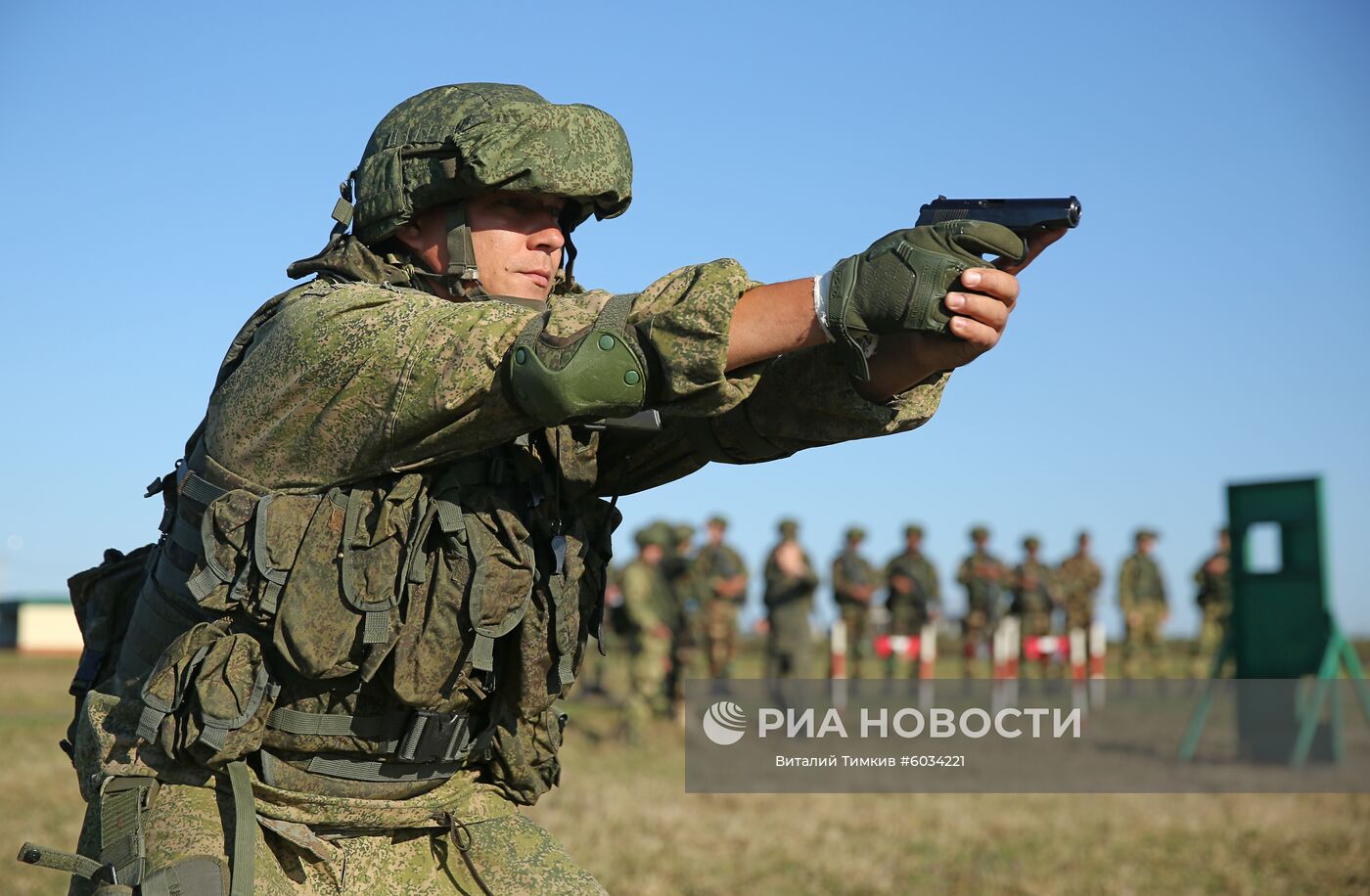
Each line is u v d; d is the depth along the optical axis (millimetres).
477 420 1801
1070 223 1730
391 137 2061
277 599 1877
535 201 2074
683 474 2254
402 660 1899
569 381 1703
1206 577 17719
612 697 16750
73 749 2137
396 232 2105
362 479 1898
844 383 1957
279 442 1886
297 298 1930
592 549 2205
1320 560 9562
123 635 2273
